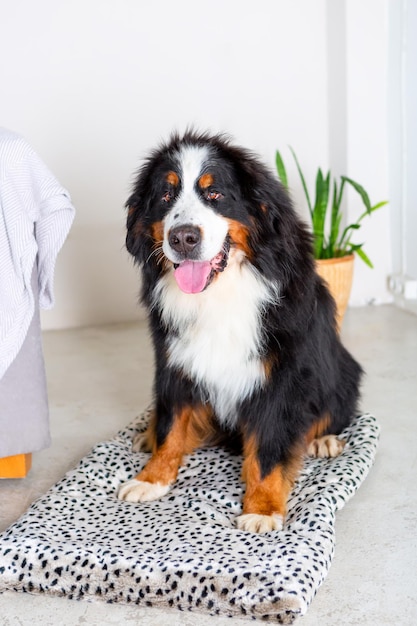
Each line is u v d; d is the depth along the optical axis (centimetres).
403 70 360
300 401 214
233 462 233
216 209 204
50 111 364
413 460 239
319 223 341
